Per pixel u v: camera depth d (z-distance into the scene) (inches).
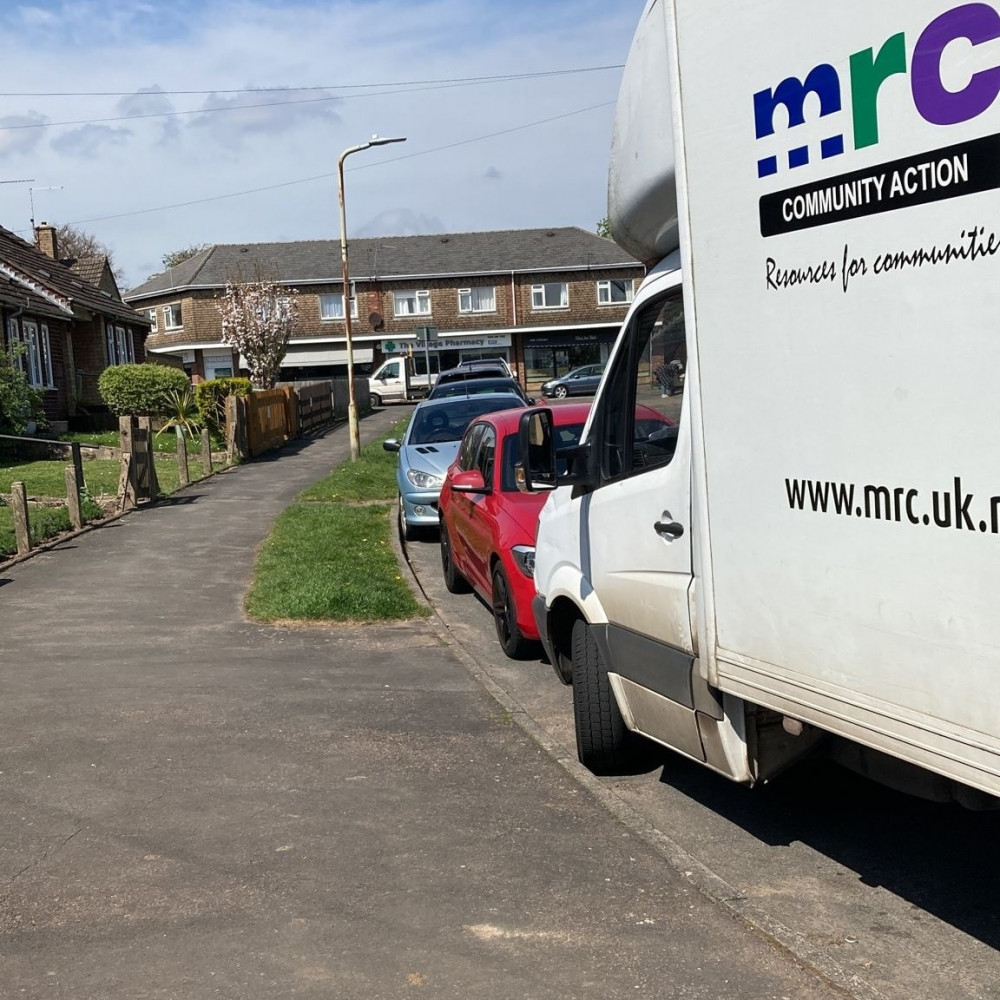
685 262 153.6
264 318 1931.6
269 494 717.3
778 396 136.2
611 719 210.1
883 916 158.6
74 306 1347.2
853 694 127.0
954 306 109.3
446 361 2431.1
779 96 131.3
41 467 856.9
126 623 367.6
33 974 142.9
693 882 167.0
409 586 419.8
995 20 102.4
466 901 161.9
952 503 110.9
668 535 174.7
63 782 216.5
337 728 249.9
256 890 166.7
